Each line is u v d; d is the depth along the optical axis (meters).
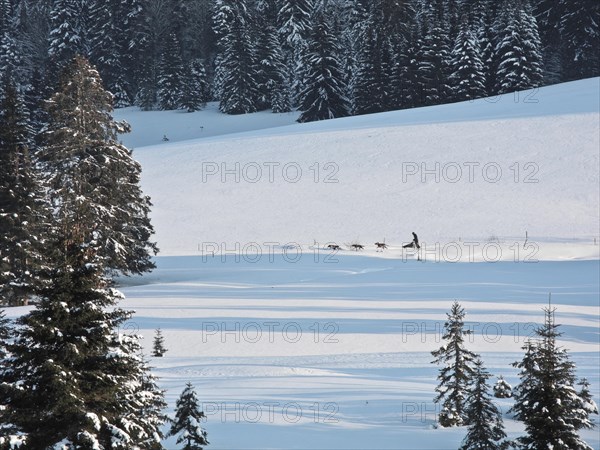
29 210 147.12
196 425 53.41
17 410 43.38
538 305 130.88
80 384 44.91
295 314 125.44
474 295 142.25
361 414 68.50
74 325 45.06
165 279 177.88
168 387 79.69
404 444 58.97
